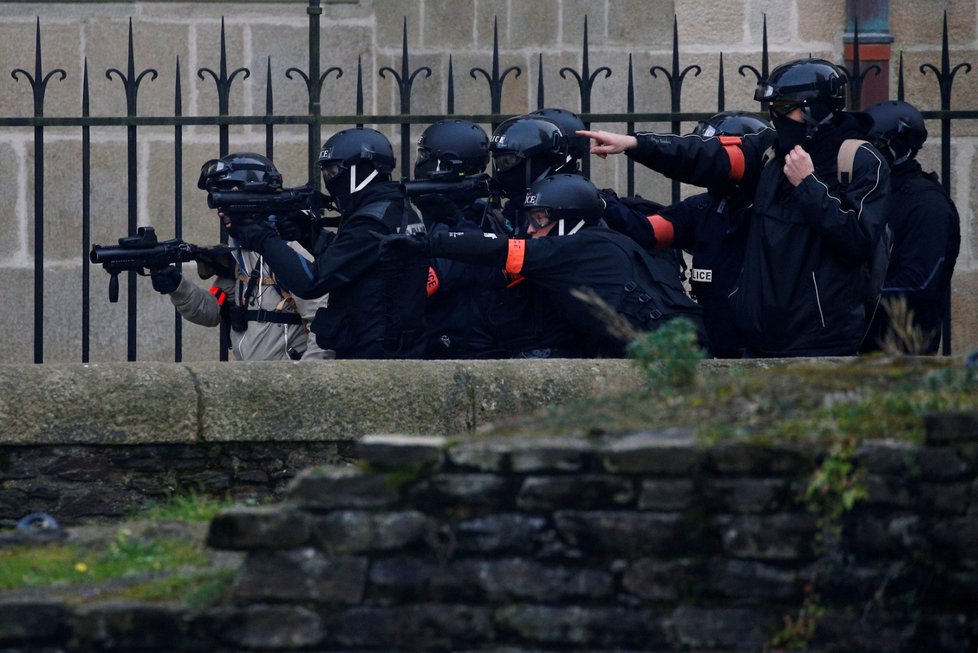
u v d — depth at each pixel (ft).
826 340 70.08
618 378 69.15
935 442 42.86
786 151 71.26
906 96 117.29
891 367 49.67
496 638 43.11
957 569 42.70
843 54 116.47
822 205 68.13
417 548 43.39
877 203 69.26
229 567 47.50
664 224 77.25
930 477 42.75
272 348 78.02
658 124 115.24
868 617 42.52
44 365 70.08
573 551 43.14
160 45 110.11
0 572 48.03
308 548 43.47
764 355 71.31
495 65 85.81
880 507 42.78
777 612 42.60
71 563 49.21
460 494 43.37
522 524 43.21
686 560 42.83
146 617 43.11
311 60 88.22
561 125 80.28
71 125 85.81
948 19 116.78
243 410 69.92
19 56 109.19
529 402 69.67
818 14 116.67
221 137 87.61
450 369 70.18
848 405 45.32
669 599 42.86
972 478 42.78
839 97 71.05
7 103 109.40
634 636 42.78
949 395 45.27
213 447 70.95
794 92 70.44
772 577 42.68
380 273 74.38
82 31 109.70
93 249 79.66
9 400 68.90
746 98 116.67
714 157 73.77
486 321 76.23
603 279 70.90
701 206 77.20
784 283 69.62
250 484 71.15
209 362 71.36
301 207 76.95
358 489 43.47
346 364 70.59
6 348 110.11
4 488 69.87
